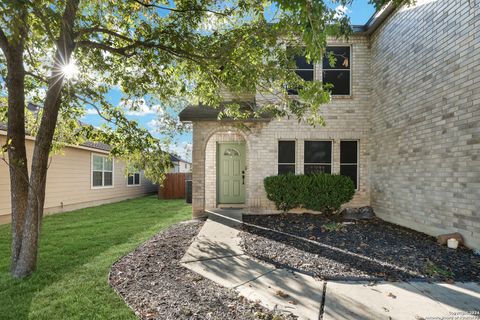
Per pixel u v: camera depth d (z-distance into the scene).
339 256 4.13
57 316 2.53
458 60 4.68
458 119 4.66
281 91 4.94
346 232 5.62
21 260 3.54
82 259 4.08
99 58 4.65
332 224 6.13
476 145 4.31
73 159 10.45
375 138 7.56
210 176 8.91
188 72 4.97
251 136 7.88
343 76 8.02
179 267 3.72
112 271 3.60
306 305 2.68
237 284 3.18
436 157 5.20
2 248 4.96
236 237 5.23
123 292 2.99
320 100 3.68
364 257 4.09
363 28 7.79
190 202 11.34
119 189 13.95
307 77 8.01
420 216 5.64
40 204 3.71
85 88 4.48
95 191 11.82
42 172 3.71
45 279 3.36
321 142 8.09
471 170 4.40
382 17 6.97
